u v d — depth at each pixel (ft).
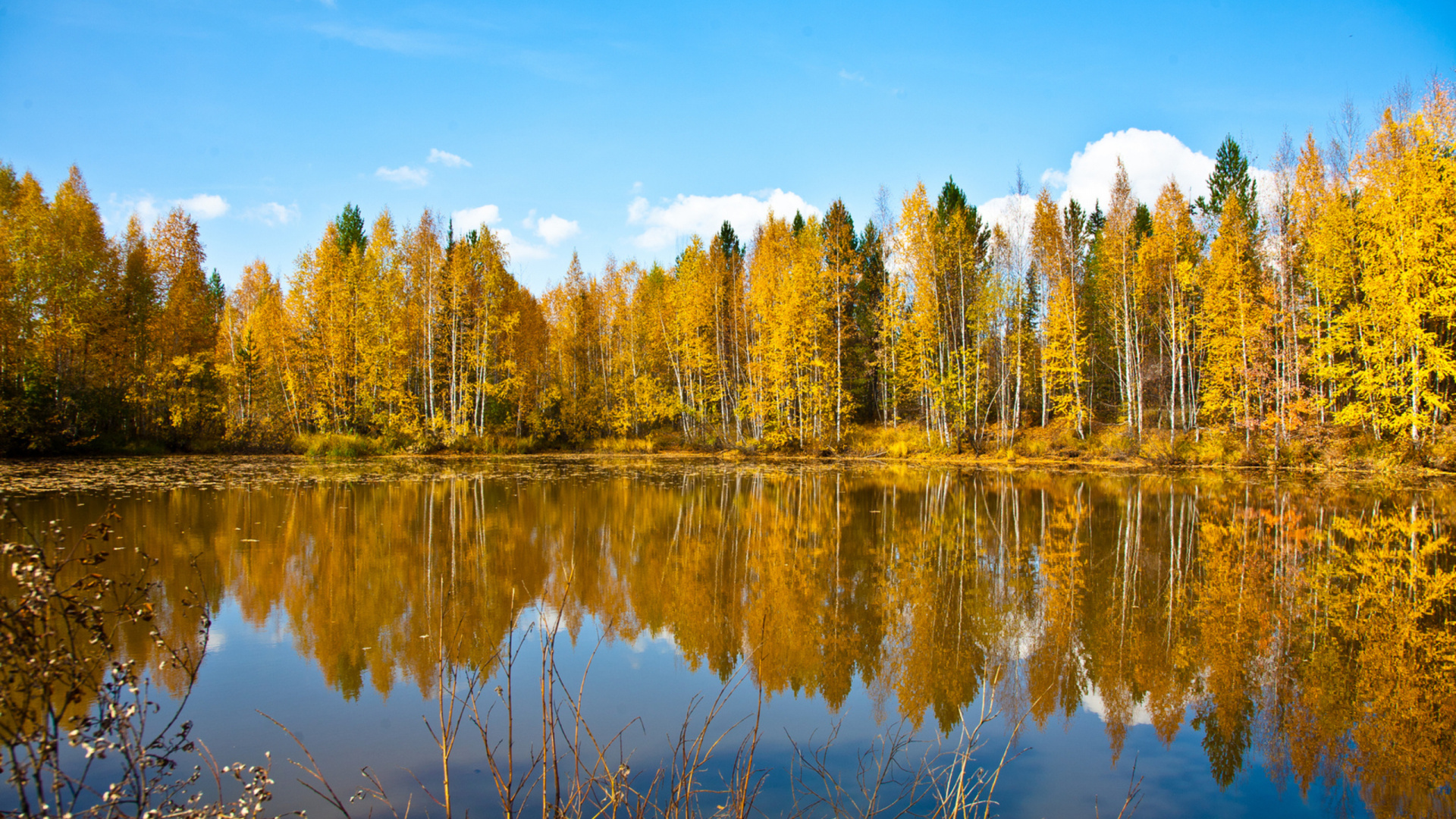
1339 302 84.69
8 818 10.05
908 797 13.79
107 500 47.80
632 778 14.23
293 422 103.65
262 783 11.93
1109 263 101.30
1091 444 93.97
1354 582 31.42
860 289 124.88
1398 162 74.54
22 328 82.07
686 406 117.29
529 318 127.75
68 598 10.12
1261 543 39.60
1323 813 13.76
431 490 57.77
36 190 86.69
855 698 19.03
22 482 55.47
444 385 112.16
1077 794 14.26
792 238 109.19
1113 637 24.16
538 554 34.55
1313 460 80.33
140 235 108.37
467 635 22.90
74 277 86.89
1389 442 76.07
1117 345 108.37
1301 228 85.66
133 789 10.71
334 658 20.72
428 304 103.65
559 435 121.80
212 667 19.85
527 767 14.61
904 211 98.22
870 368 119.55
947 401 99.91
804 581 30.94
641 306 131.44
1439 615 26.53
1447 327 74.18
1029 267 111.65
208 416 98.94
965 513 49.67
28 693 9.46
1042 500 56.39
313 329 104.53
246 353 103.81
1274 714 18.30
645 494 57.82
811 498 56.54
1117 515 49.11
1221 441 85.10
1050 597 28.91
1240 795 14.38
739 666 21.08
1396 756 16.12
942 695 19.30
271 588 27.78
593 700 18.35
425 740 15.72
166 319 98.43
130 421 93.71
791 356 103.40
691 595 28.43
